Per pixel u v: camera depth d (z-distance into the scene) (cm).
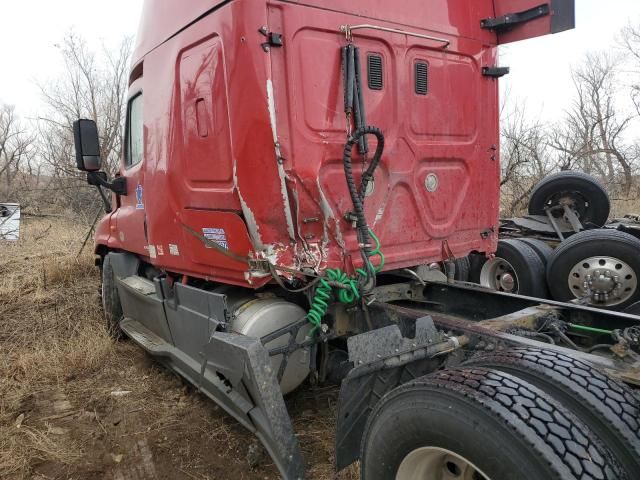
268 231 285
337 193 304
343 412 246
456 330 273
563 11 351
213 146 311
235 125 284
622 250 439
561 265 466
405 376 267
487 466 178
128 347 527
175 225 363
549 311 321
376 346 252
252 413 291
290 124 283
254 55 274
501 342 252
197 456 330
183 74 334
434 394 196
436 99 352
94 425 375
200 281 381
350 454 255
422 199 348
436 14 347
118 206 526
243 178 285
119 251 536
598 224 623
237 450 334
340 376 343
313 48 291
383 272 351
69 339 524
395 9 326
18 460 327
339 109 303
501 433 175
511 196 1215
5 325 594
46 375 454
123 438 355
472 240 387
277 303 316
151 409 394
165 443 347
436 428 193
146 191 404
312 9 289
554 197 640
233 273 314
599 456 172
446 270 420
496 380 194
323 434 338
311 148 290
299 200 288
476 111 380
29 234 1255
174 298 372
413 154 340
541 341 275
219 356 304
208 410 388
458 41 362
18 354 509
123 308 522
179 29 335
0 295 698
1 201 1844
